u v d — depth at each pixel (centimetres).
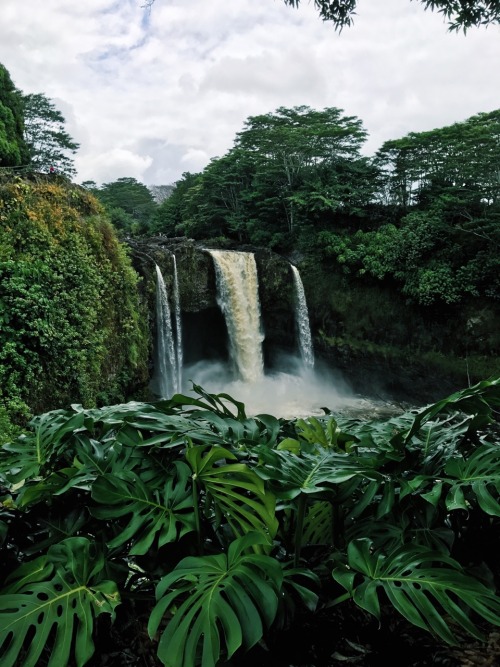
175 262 1516
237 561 128
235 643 105
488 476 142
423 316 1653
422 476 149
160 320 1388
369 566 136
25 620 120
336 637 142
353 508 161
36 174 934
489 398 155
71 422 167
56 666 111
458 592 123
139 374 1094
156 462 159
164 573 146
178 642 108
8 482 166
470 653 137
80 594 130
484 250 1543
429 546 146
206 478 141
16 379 684
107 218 1095
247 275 1722
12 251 747
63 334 787
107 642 144
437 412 164
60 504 163
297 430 212
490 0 370
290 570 140
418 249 1612
